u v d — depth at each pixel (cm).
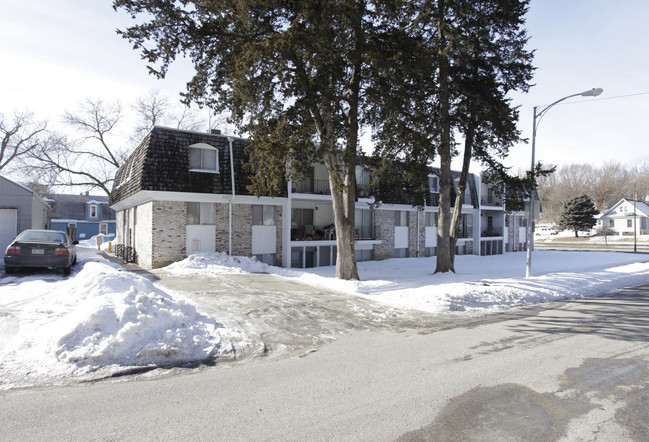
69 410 408
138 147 2053
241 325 777
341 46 1274
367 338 727
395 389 480
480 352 641
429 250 2944
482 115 1720
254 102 1254
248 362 580
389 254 2659
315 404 433
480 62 1658
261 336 714
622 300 1209
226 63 1322
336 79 1263
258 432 368
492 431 378
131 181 1909
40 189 3572
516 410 425
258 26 1265
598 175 9106
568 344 695
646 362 596
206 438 355
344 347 667
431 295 1098
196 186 1791
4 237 1862
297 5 1207
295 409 420
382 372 542
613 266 2305
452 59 1720
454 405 436
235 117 1345
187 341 621
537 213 1634
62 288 908
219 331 710
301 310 946
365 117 1529
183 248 1803
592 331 793
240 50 1261
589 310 1030
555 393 473
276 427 379
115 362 543
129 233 2264
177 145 1814
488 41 1675
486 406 434
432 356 618
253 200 1950
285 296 1126
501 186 1914
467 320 891
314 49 1143
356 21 1246
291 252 2219
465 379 516
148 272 1596
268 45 1131
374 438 361
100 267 973
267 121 1331
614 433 377
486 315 952
